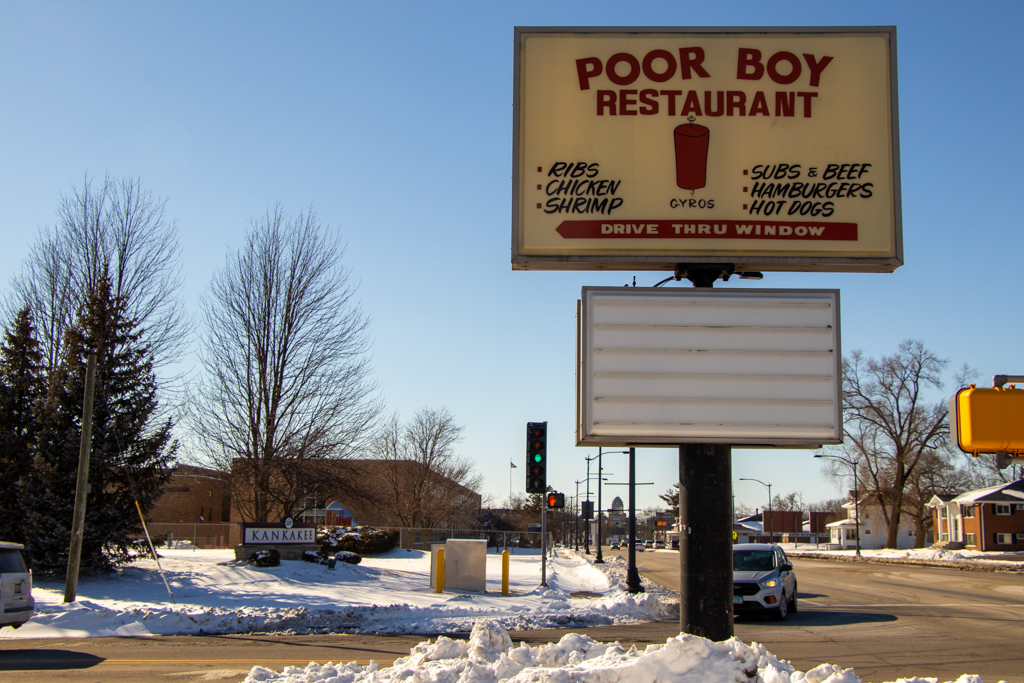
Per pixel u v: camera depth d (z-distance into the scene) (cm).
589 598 2270
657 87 887
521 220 874
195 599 1934
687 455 844
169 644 1366
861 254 862
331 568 2533
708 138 878
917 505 6869
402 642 1403
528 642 1394
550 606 1980
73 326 2447
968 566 4391
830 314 849
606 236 868
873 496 6300
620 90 887
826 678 638
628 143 880
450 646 879
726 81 887
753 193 870
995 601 2302
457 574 2286
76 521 1848
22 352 2420
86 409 1898
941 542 7631
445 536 5916
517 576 2805
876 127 877
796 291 852
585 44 895
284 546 2661
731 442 832
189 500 5812
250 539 2602
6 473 2289
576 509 8169
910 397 6072
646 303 854
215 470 3034
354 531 4150
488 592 2245
